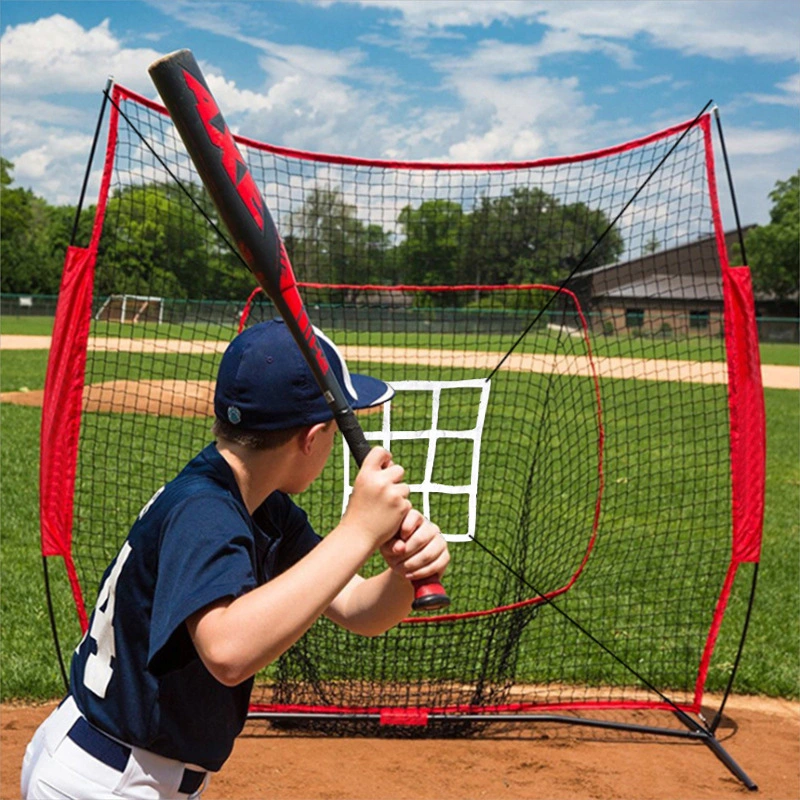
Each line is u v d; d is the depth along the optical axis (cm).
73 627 532
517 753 399
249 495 192
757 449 412
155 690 185
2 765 366
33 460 995
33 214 8369
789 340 5000
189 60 176
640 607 590
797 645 536
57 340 377
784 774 386
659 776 380
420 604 184
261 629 164
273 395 187
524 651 515
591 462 984
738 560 421
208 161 176
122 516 679
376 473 178
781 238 6662
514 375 1503
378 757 391
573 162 435
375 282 566
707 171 413
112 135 379
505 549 645
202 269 504
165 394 1170
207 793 352
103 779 188
